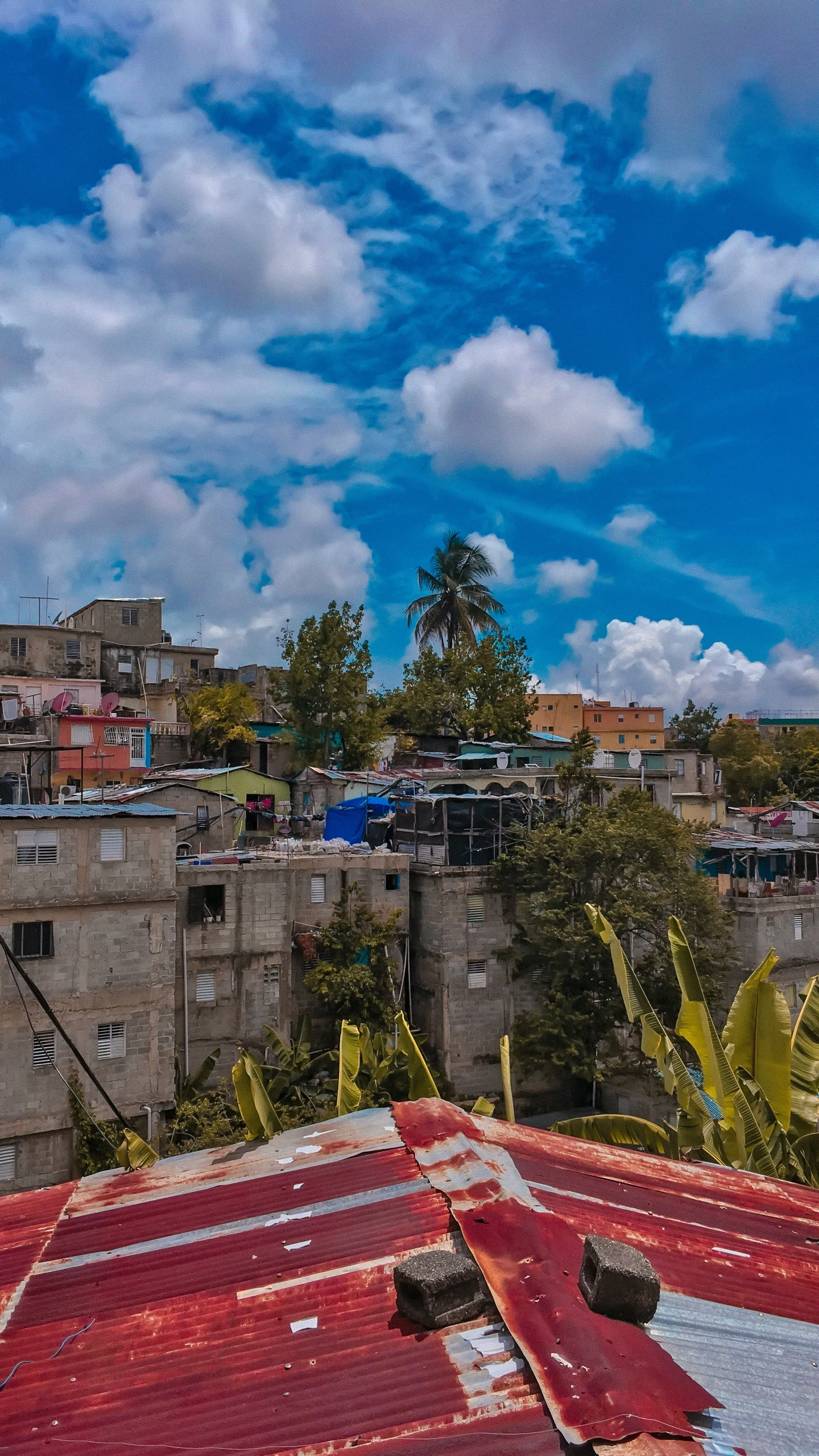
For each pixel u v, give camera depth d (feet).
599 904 103.09
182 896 98.94
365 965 105.50
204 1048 99.25
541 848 107.34
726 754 257.34
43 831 83.97
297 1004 106.42
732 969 111.14
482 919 111.34
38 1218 28.68
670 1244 24.68
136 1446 16.96
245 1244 24.53
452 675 208.74
